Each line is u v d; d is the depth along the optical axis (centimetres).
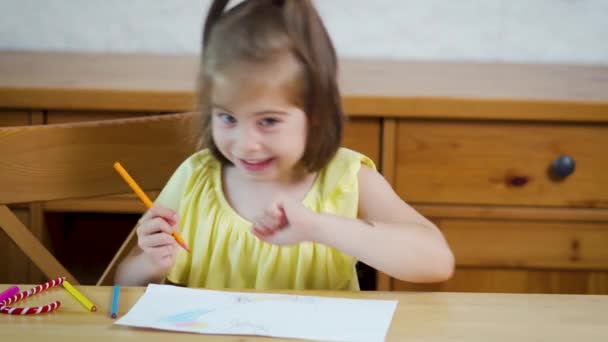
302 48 101
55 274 121
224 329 86
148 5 212
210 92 103
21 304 93
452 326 87
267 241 104
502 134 169
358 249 105
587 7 212
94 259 210
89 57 206
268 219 103
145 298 94
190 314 90
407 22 213
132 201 174
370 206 121
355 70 195
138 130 125
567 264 175
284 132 102
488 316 90
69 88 166
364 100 164
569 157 169
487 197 171
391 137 168
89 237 209
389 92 168
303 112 103
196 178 125
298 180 120
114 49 214
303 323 88
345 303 93
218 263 121
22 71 184
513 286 176
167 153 127
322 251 119
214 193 123
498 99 165
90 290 97
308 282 120
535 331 86
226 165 123
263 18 102
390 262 106
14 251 176
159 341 84
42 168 120
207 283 122
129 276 114
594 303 94
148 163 126
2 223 119
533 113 166
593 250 174
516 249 174
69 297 95
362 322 88
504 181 171
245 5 106
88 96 166
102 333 85
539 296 96
